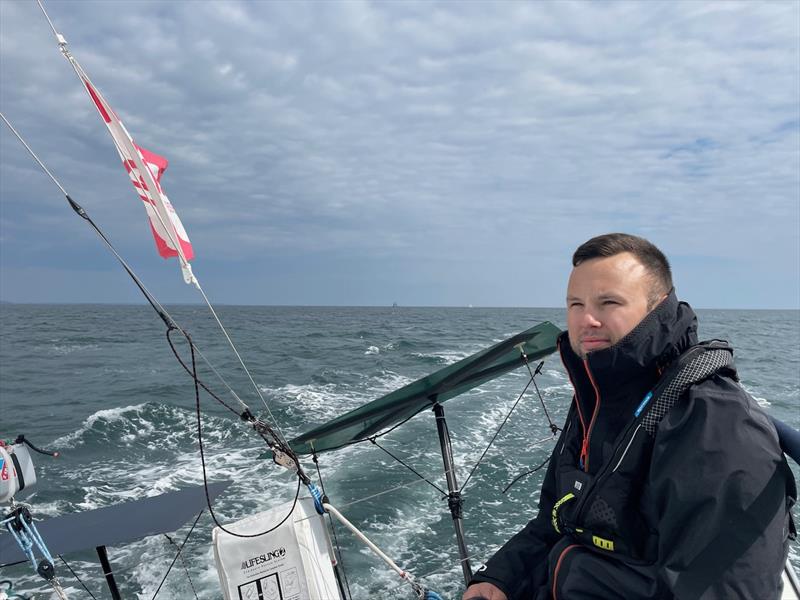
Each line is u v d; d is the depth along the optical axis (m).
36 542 2.65
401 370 24.48
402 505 8.63
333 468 10.32
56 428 15.00
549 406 14.95
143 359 31.48
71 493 9.73
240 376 23.55
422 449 11.22
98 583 6.70
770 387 20.08
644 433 1.39
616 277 1.45
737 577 1.18
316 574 2.36
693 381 1.34
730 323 79.12
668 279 1.51
